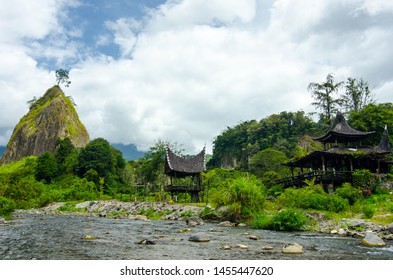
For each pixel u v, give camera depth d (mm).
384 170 51125
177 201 59906
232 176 64312
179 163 58781
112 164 108062
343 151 48062
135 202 54219
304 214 30016
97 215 46594
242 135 134375
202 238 19250
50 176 106000
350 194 34125
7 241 17984
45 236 20203
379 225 24047
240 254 14883
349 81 78875
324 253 15391
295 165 53594
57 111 169750
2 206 38844
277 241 19609
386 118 61688
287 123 119250
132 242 18375
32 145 163250
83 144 169625
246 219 32750
